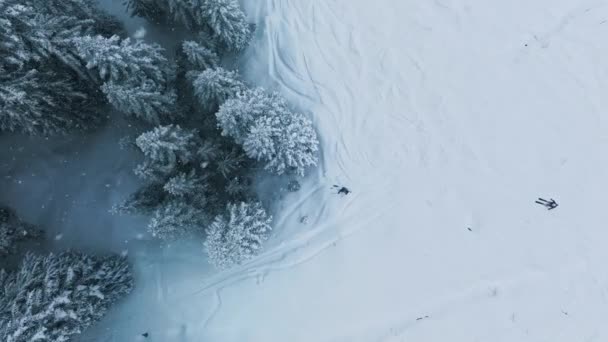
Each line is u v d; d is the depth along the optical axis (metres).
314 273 17.33
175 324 16.97
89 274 14.82
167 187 14.56
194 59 15.77
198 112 16.86
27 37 12.83
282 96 18.27
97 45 12.88
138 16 17.52
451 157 17.91
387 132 18.17
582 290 16.92
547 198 17.52
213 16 15.59
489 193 17.64
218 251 15.23
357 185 17.84
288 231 17.55
